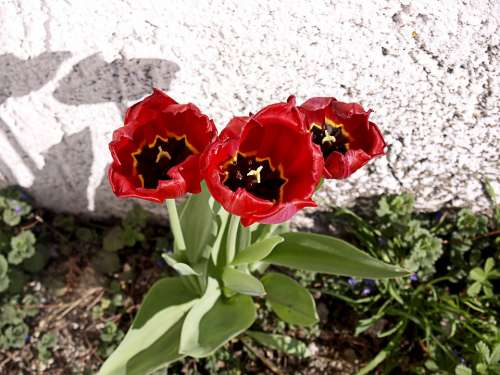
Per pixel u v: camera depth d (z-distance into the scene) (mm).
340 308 727
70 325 717
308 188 398
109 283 737
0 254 735
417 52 562
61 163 697
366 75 588
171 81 596
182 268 498
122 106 619
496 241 702
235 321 546
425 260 666
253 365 702
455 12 527
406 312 673
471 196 699
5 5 535
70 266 748
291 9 533
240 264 549
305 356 693
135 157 431
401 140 646
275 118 405
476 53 554
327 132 460
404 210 682
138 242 768
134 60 575
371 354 706
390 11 532
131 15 539
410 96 602
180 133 436
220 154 404
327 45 563
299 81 598
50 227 772
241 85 602
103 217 785
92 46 563
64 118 633
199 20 542
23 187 746
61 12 537
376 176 679
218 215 540
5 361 700
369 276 515
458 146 641
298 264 551
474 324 673
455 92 590
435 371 656
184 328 528
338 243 538
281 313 593
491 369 588
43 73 588
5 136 660
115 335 684
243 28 547
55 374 694
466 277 707
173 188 392
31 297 714
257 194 426
